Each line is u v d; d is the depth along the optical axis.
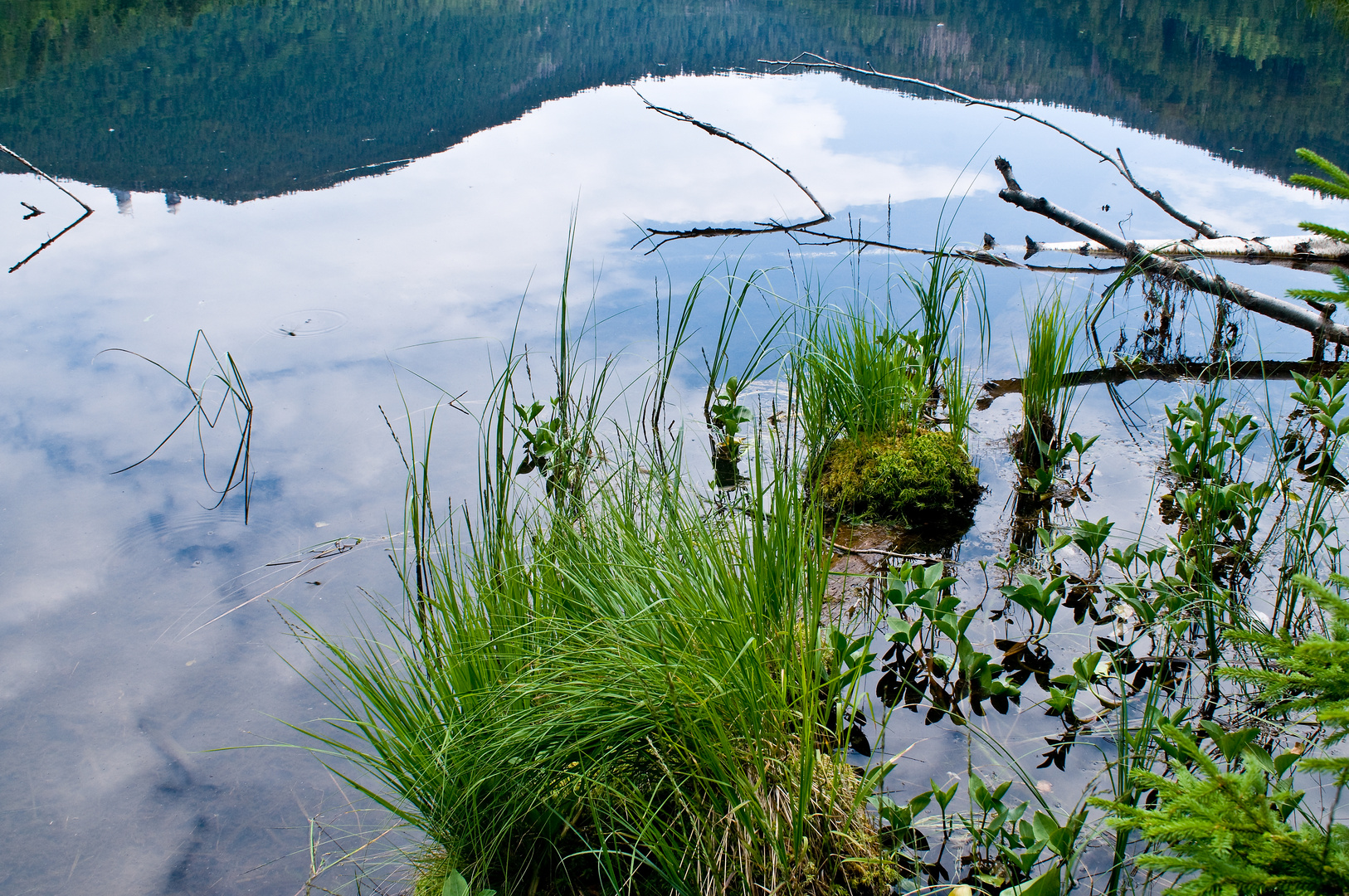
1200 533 3.91
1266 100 11.93
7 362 5.89
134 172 9.81
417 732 2.71
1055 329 5.05
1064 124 11.19
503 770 2.57
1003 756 2.93
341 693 3.31
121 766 3.03
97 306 6.67
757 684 2.76
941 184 9.33
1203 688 3.16
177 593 3.86
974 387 5.72
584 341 6.07
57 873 2.67
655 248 7.67
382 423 5.18
